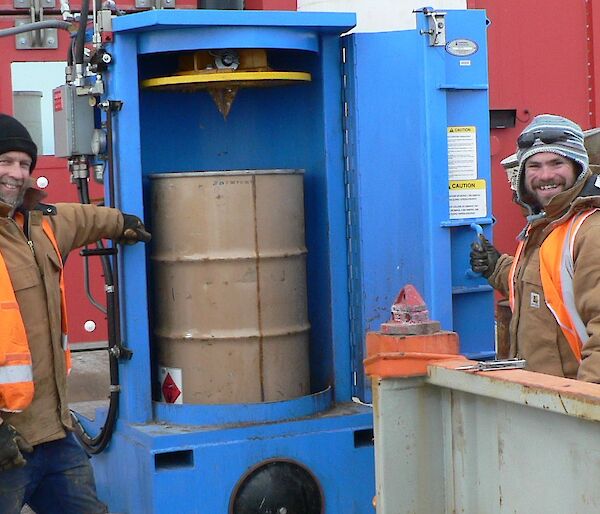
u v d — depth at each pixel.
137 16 4.66
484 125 5.17
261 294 4.85
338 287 5.16
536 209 4.20
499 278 4.79
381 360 3.27
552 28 8.12
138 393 4.86
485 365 3.17
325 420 4.83
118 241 4.78
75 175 5.01
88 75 4.91
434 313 5.02
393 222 5.08
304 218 5.11
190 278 4.84
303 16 4.80
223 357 4.84
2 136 3.89
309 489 4.77
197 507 4.60
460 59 5.07
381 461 3.28
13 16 7.80
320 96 5.14
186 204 4.82
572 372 3.87
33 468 3.89
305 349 5.03
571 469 2.82
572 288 3.79
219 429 4.68
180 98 5.29
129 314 4.84
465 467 3.25
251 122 5.36
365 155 5.07
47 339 3.92
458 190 5.13
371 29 6.47
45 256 3.96
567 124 4.03
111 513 4.96
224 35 4.71
